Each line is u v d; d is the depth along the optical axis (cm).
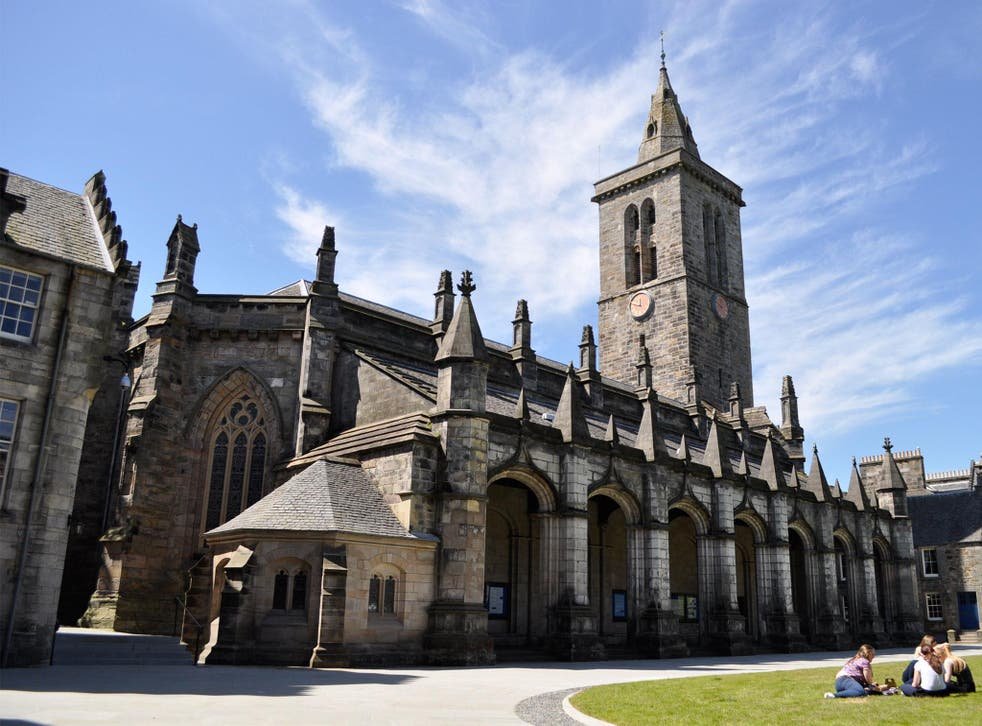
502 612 4566
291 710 1703
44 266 2925
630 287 8731
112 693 1905
